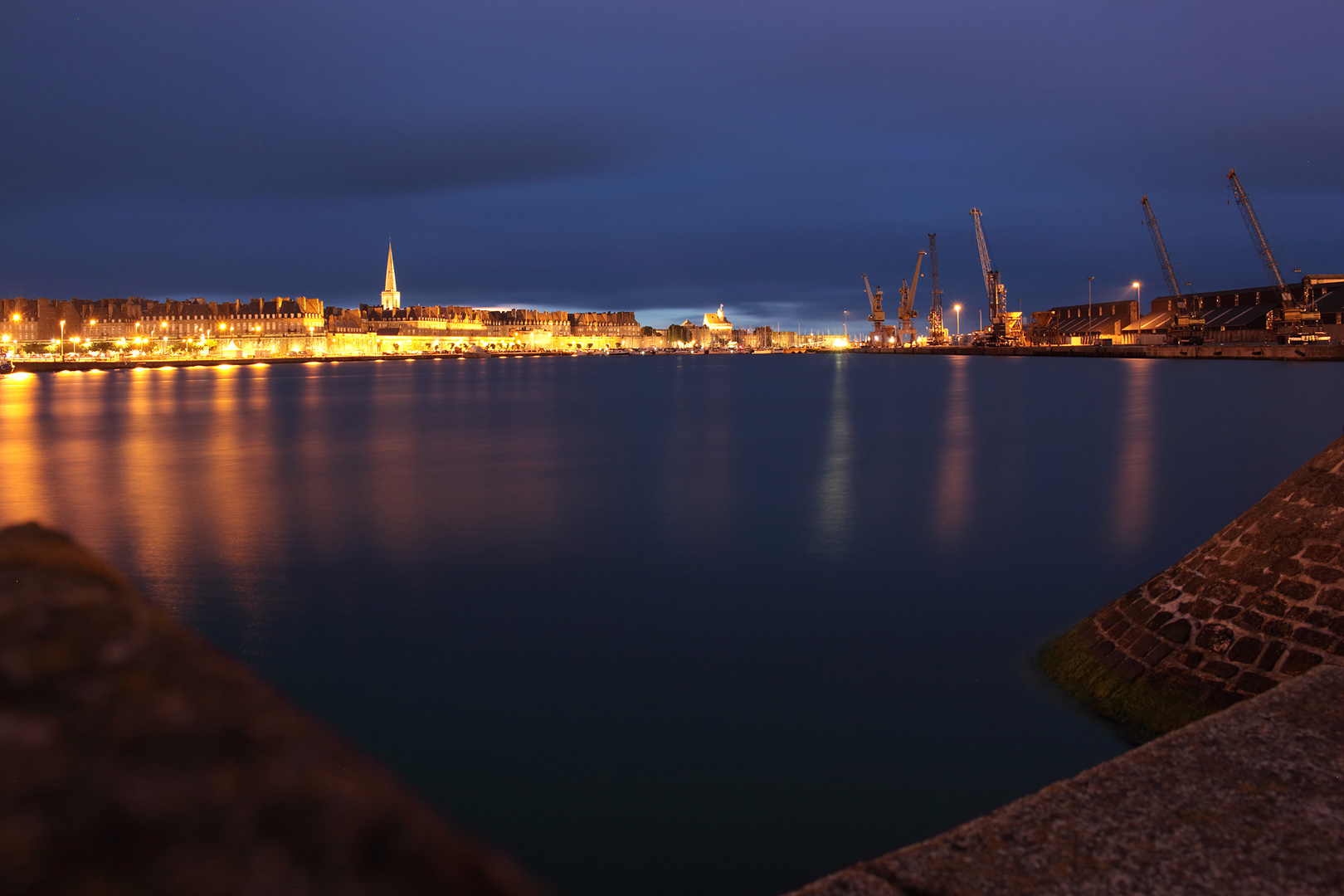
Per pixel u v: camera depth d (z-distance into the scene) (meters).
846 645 14.44
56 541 1.60
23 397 109.06
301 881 0.96
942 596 17.28
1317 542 9.49
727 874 8.52
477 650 14.75
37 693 1.16
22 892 0.87
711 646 14.63
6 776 1.01
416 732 11.58
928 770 10.19
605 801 9.75
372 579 19.66
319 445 52.31
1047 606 16.38
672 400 98.00
